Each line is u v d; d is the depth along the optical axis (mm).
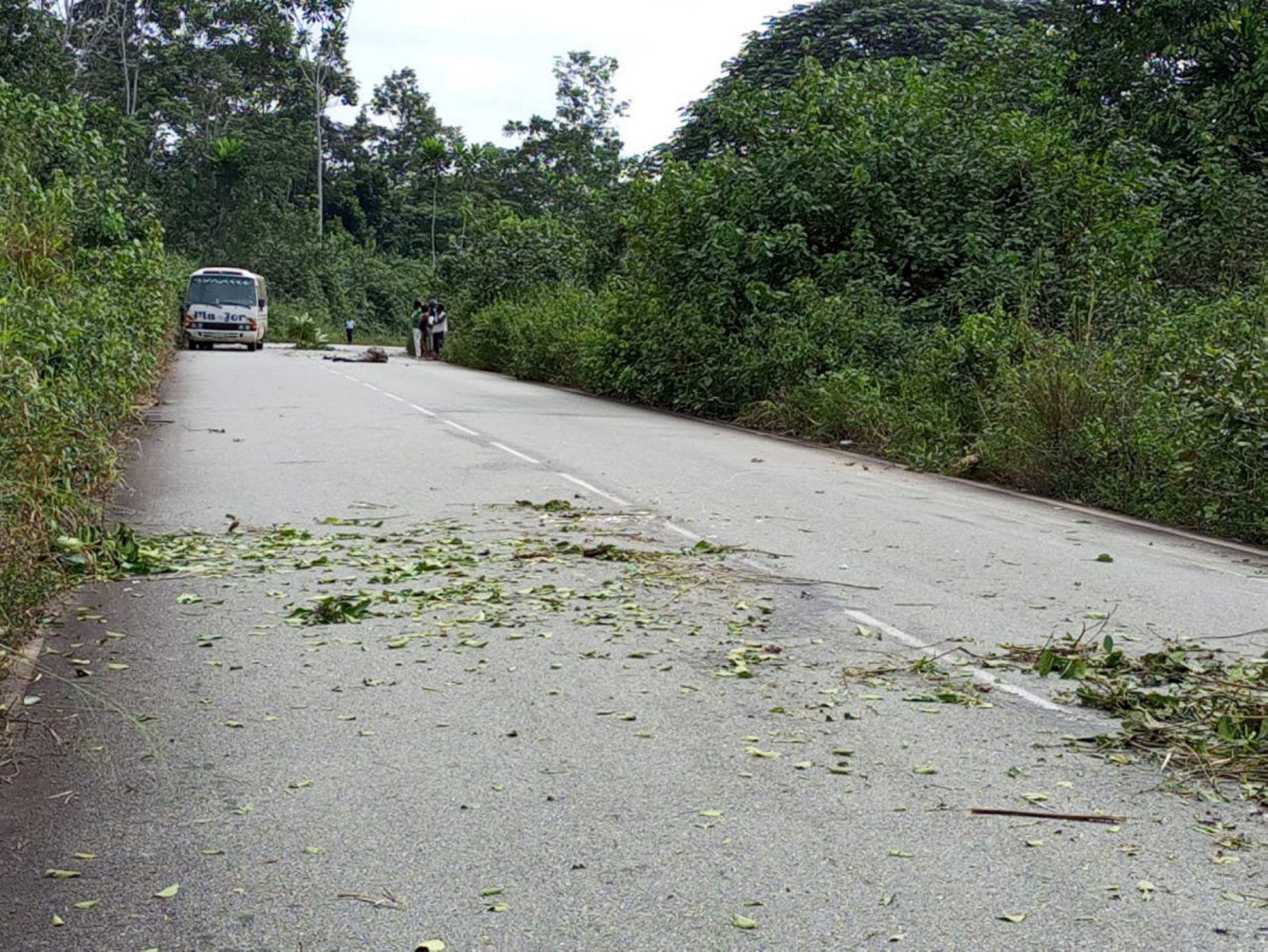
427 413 20016
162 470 12906
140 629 6844
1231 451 10961
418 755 4980
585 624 7078
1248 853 4133
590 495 11766
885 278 20469
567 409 21766
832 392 17844
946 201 20828
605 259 33125
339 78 80312
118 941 3498
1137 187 21453
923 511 11492
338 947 3475
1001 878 3926
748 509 11180
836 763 4945
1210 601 7949
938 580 8406
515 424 18547
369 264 79062
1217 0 24453
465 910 3689
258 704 5598
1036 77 25109
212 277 46062
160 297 24609
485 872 3939
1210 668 6277
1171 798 4609
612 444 16234
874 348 19234
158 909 3691
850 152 21188
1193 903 3766
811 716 5512
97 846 4125
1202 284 20266
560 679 6027
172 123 74250
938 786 4707
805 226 21797
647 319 23297
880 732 5316
